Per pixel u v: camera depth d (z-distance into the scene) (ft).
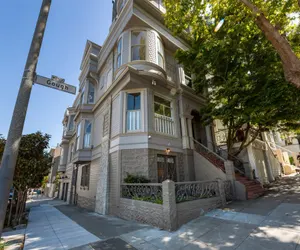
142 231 17.17
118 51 35.09
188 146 32.50
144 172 25.62
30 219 27.73
